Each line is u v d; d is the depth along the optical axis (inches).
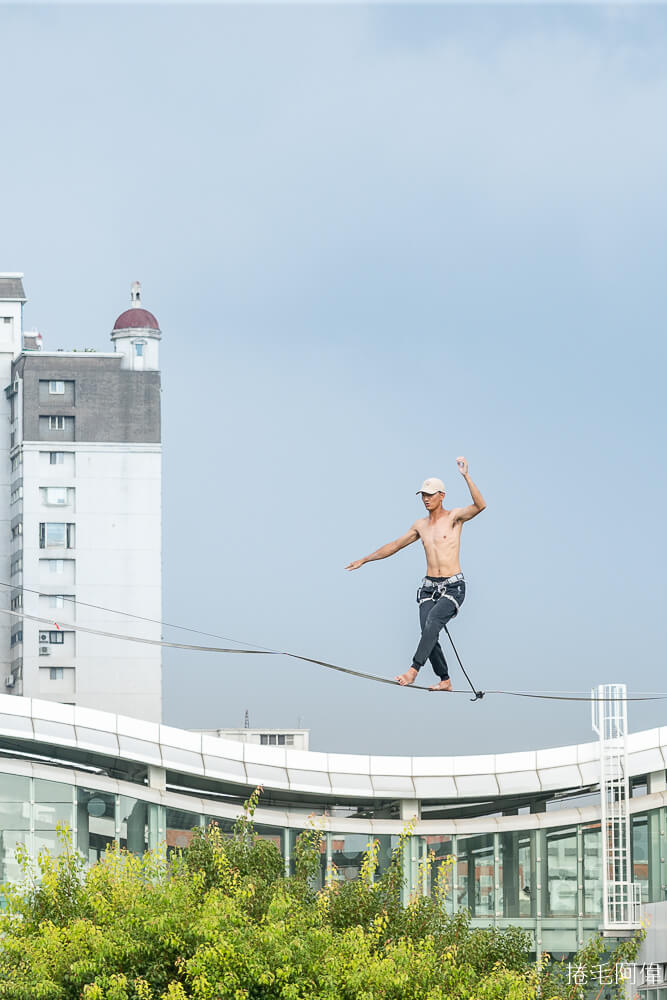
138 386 5748.0
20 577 5644.7
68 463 5693.9
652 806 2320.4
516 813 2529.5
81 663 5625.0
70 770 2166.6
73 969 1122.0
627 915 2235.5
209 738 2292.1
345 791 2315.5
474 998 1219.9
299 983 1148.5
